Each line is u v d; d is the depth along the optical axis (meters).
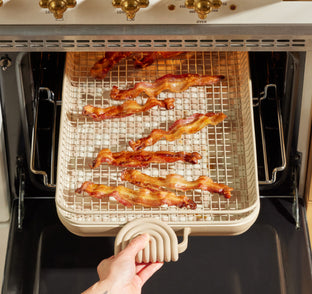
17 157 1.72
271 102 1.83
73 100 1.72
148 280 1.66
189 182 1.53
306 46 1.46
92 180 1.59
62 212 1.47
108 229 1.44
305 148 1.69
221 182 1.59
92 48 1.48
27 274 1.67
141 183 1.54
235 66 1.77
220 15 1.41
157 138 1.62
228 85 1.74
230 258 1.69
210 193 1.57
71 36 1.43
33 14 1.42
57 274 1.67
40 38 1.44
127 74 1.77
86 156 1.62
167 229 1.40
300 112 1.63
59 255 1.70
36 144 1.80
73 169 1.60
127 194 1.50
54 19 1.42
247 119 1.63
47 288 1.66
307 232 1.72
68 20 1.42
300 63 1.53
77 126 1.67
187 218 1.53
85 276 1.67
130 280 1.41
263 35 1.42
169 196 1.49
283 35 1.42
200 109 1.70
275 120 1.83
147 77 1.76
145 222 1.41
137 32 1.42
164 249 1.41
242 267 1.67
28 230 1.73
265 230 1.72
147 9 1.41
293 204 1.75
